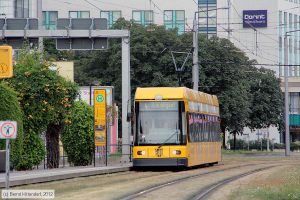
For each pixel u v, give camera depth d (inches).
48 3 6948.8
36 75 2282.2
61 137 2615.7
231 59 4694.9
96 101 2487.7
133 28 4719.5
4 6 4746.6
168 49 4569.4
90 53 5290.4
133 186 1653.5
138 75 4581.7
